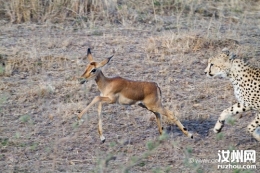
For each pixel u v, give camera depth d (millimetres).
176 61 40375
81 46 42094
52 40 42562
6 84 36688
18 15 45625
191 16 48438
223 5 50969
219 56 32250
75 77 37656
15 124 32750
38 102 34969
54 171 28594
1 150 30297
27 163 29312
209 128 33031
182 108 35000
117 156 29953
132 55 41031
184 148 30984
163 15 48250
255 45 43594
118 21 46688
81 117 31859
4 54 39938
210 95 36625
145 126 32938
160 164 29453
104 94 30500
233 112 31844
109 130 32406
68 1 46906
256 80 31359
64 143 31094
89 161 29625
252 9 50906
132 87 30562
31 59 39531
